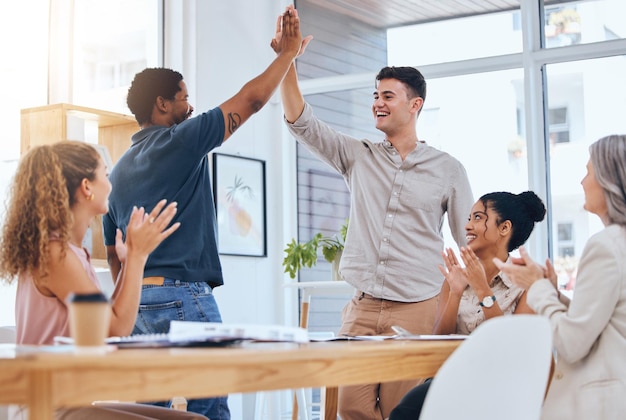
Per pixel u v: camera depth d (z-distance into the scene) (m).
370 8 5.54
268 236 5.62
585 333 2.07
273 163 5.71
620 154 2.17
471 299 2.81
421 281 3.24
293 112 3.34
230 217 5.29
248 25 5.51
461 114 5.21
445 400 1.60
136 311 2.02
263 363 1.54
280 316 5.63
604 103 4.84
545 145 4.97
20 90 4.93
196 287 2.86
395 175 3.30
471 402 1.63
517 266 2.27
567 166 4.91
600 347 2.09
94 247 4.38
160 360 1.40
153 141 2.89
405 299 3.21
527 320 1.66
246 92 2.95
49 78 5.08
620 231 2.13
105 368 1.34
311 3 5.74
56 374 1.31
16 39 4.93
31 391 1.30
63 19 5.12
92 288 2.00
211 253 2.94
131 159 2.91
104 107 5.20
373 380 1.78
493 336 1.61
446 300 2.89
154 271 2.81
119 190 2.90
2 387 1.34
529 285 2.25
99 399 1.34
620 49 4.78
